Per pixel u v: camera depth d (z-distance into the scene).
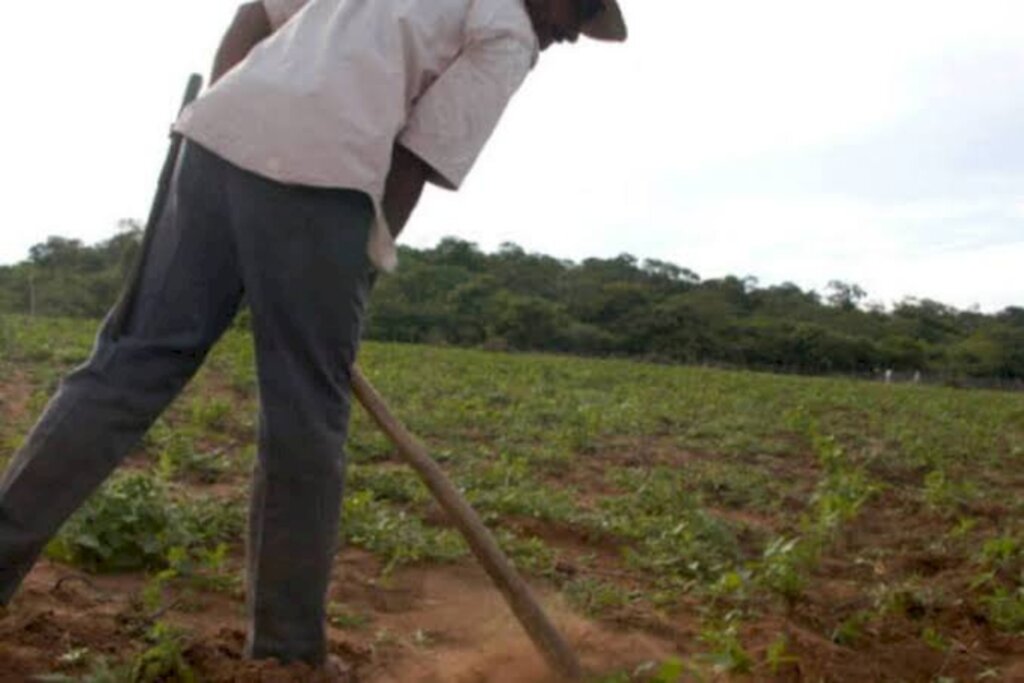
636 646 3.65
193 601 3.69
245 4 2.98
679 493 6.80
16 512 2.63
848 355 71.44
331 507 2.73
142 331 2.71
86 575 3.91
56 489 2.64
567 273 84.06
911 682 3.58
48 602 3.38
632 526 5.90
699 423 12.75
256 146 2.61
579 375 23.64
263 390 2.68
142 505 4.15
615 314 73.69
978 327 89.00
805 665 3.42
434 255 81.38
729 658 3.11
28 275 47.00
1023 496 8.43
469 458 8.03
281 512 2.70
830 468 9.42
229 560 4.35
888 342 74.94
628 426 11.62
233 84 2.67
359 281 2.68
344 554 4.70
